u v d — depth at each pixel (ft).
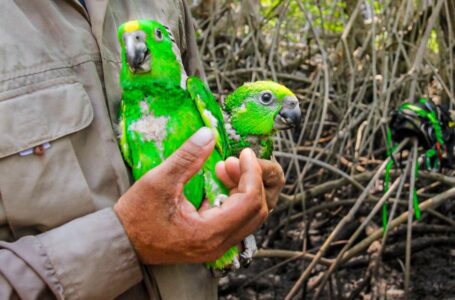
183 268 3.28
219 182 3.23
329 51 10.33
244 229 2.96
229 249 3.08
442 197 6.95
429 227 8.30
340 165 8.95
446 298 7.55
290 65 10.43
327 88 7.37
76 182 2.90
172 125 3.19
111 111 3.21
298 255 7.48
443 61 7.98
